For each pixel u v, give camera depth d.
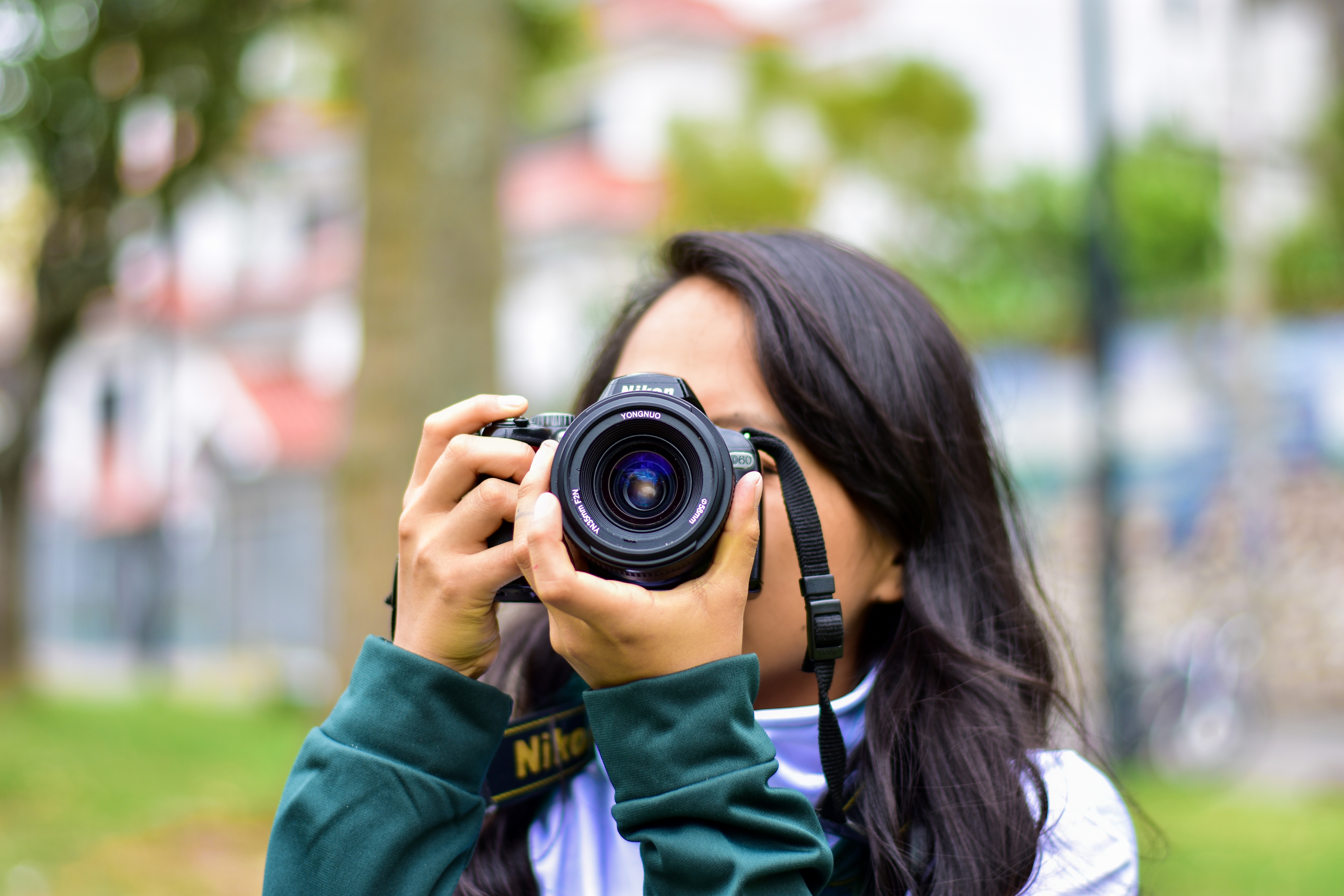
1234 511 12.09
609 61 16.92
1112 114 7.60
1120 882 1.21
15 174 10.59
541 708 1.47
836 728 1.22
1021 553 1.55
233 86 9.62
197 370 18.52
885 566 1.37
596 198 15.79
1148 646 11.60
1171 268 13.55
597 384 1.50
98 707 9.67
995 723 1.26
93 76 9.51
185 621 18.30
